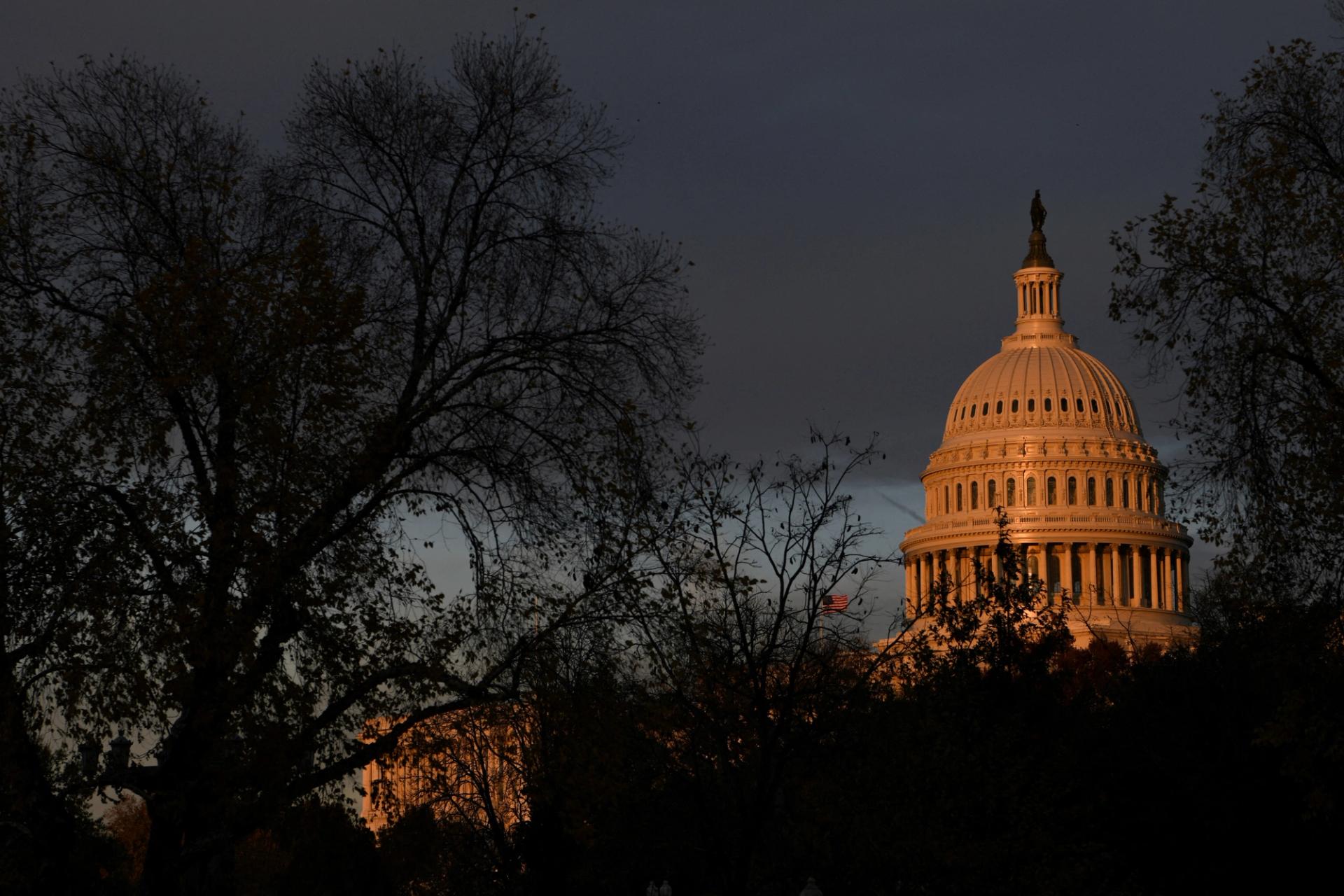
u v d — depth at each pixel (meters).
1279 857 100.56
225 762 55.56
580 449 60.78
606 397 61.34
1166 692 111.94
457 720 60.16
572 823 60.88
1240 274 64.06
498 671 58.72
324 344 56.78
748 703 77.62
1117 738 110.25
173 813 54.72
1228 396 64.56
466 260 61.69
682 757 77.56
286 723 55.91
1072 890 89.81
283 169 62.50
